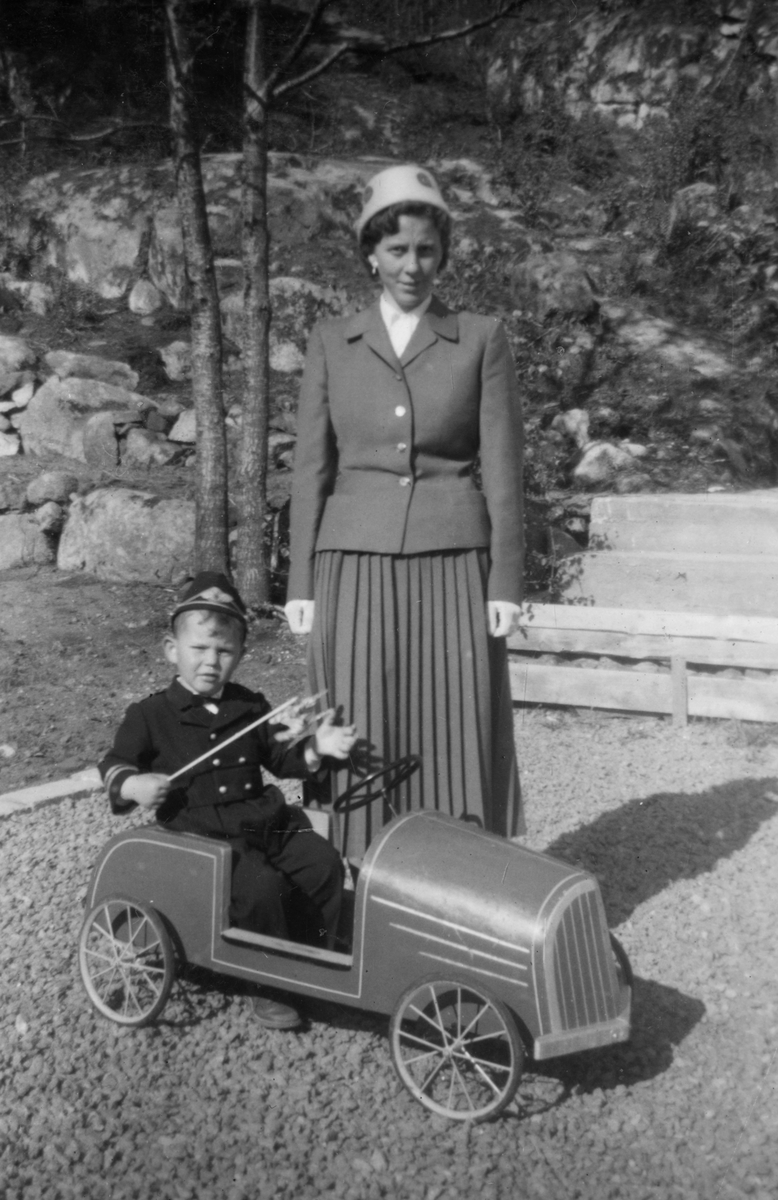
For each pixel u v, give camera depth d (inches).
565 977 117.9
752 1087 126.7
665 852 185.5
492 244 515.5
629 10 644.1
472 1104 121.3
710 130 581.3
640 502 324.5
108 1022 139.2
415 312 135.9
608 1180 112.2
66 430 418.0
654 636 256.7
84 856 188.7
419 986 120.4
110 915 139.5
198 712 143.7
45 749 245.9
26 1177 113.8
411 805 137.4
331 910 139.0
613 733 246.2
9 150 607.5
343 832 137.0
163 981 134.9
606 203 573.9
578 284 470.3
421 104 657.6
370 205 132.3
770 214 543.8
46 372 453.7
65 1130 120.6
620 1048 133.0
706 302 506.6
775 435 411.8
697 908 166.4
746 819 199.0
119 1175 114.1
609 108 634.8
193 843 135.6
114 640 309.3
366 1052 134.4
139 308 516.7
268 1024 137.6
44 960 153.5
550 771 224.4
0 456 416.8
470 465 139.3
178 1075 129.6
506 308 473.4
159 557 346.9
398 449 134.1
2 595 340.8
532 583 313.3
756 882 174.6
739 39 609.3
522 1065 117.0
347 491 136.9
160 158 601.9
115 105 642.2
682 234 531.2
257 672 284.8
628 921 163.2
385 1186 111.5
